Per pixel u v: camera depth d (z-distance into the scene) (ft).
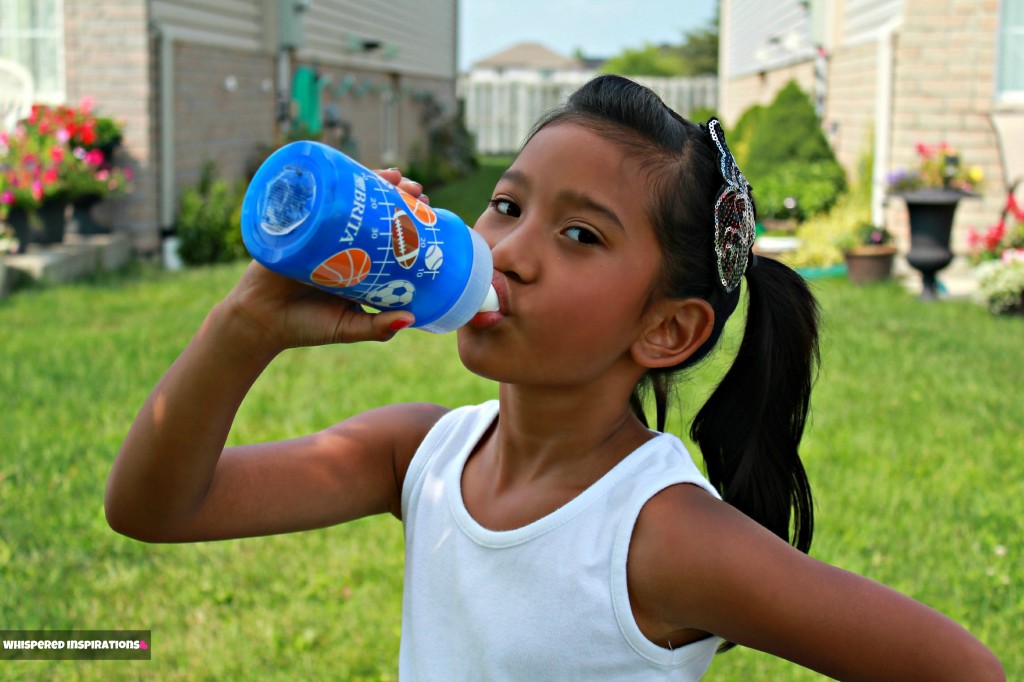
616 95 4.09
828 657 3.72
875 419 16.58
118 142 31.53
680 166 4.03
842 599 3.69
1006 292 25.43
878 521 12.63
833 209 36.22
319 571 11.59
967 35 31.76
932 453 15.05
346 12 51.78
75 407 16.53
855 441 15.44
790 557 3.80
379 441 4.98
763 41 59.36
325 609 10.78
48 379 17.97
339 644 10.17
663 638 4.04
